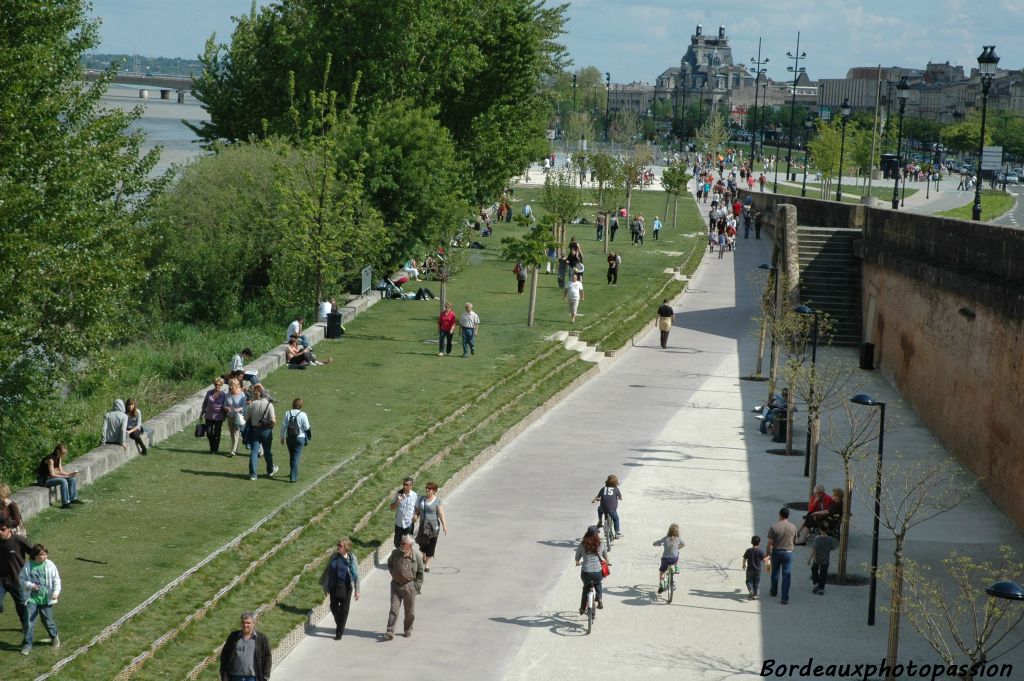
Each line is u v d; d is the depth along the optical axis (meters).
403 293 67.12
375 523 30.95
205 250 58.88
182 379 49.56
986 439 36.53
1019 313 33.59
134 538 27.86
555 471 37.50
